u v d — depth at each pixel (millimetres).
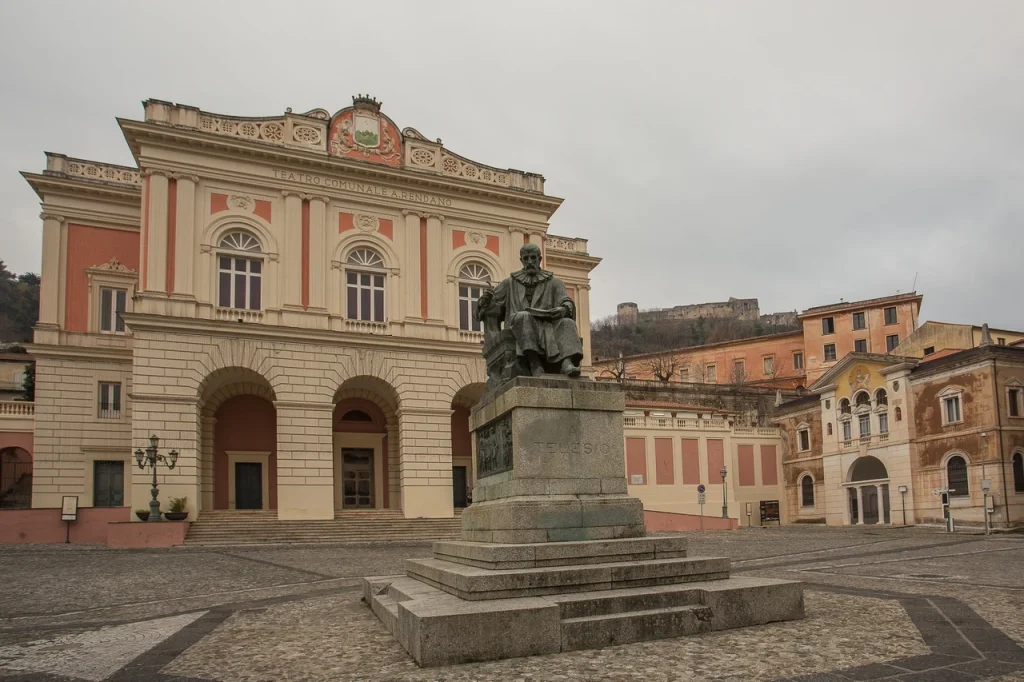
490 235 42906
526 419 9961
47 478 37625
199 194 36000
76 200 40656
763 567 19188
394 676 7227
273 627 10844
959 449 40094
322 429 36062
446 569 9547
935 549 24953
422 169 41219
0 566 20969
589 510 9797
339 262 38531
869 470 46875
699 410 52875
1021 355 39562
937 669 7180
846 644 8234
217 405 37562
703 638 8492
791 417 53594
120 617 12695
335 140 39500
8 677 8125
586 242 53562
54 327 39094
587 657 7695
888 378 44938
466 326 41656
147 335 33281
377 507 41094
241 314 35969
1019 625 9531
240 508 37844
